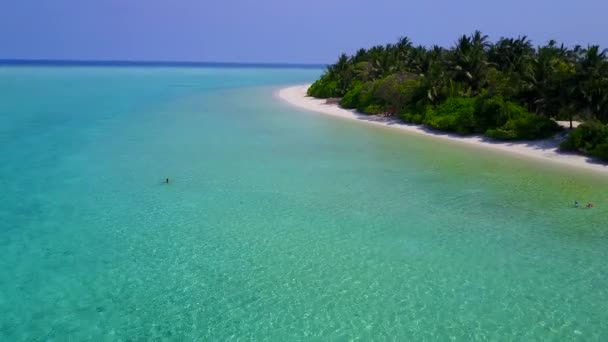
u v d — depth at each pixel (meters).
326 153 39.19
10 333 14.41
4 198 25.98
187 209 25.02
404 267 18.84
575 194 27.94
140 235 21.55
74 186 28.50
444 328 14.98
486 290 17.17
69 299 16.30
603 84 37.56
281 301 16.44
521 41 62.62
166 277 17.88
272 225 23.00
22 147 38.84
